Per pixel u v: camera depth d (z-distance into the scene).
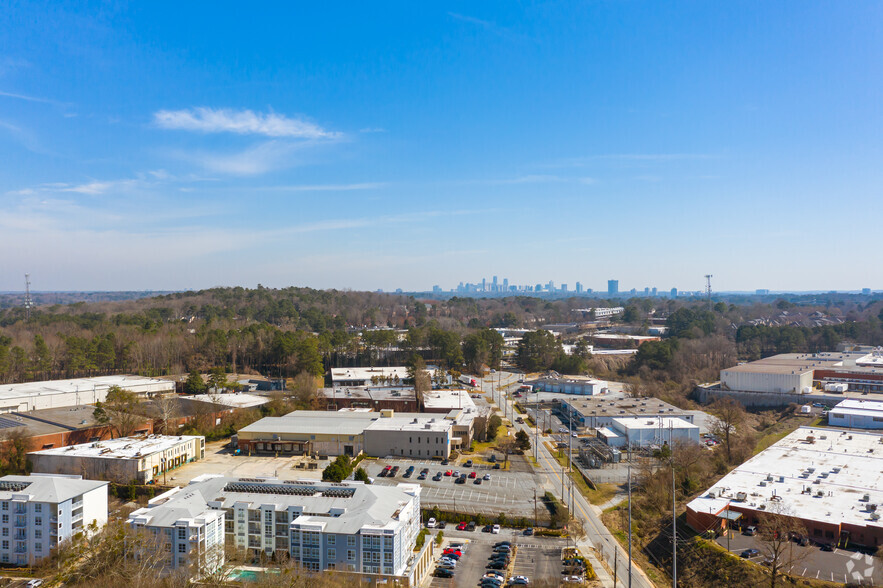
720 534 99.69
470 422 166.00
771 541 89.88
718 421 175.88
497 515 112.19
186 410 177.88
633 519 112.75
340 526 87.38
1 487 99.06
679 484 126.38
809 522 97.44
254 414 177.62
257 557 93.00
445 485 128.38
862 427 168.25
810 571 85.06
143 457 127.75
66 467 128.50
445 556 95.88
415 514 98.12
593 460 143.25
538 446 161.12
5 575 90.56
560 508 110.81
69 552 90.69
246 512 93.56
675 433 160.38
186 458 143.25
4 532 96.06
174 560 86.69
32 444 138.00
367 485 99.75
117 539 86.06
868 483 115.62
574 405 193.38
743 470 124.94
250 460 146.00
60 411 179.12
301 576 81.62
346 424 158.25
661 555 98.75
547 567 93.06
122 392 159.88
